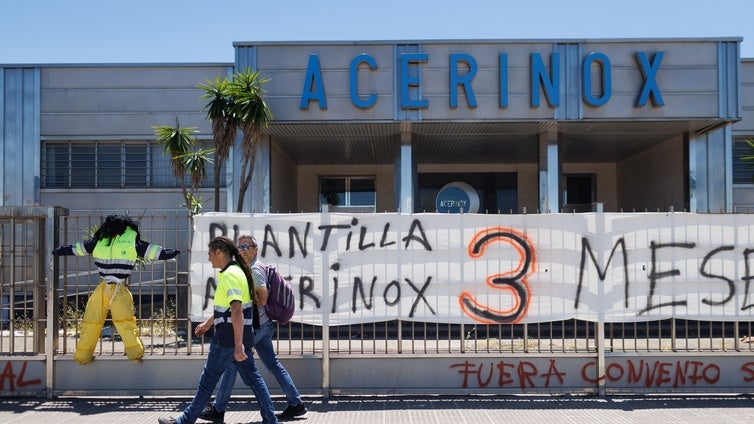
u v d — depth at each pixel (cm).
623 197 1853
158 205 1460
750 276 686
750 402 654
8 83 1453
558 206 1369
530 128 1334
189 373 672
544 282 684
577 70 1256
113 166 1473
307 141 1481
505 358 674
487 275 685
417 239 687
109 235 670
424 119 1258
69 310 909
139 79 1453
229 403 655
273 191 1467
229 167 1387
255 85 1173
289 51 1268
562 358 676
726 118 1248
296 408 600
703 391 672
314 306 680
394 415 609
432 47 1264
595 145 1588
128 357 667
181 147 1168
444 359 673
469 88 1252
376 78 1266
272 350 609
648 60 1251
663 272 683
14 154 1448
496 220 688
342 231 686
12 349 684
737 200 1529
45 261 692
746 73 1534
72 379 675
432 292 683
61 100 1453
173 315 899
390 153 1681
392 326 1002
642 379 676
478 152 1689
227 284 536
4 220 696
